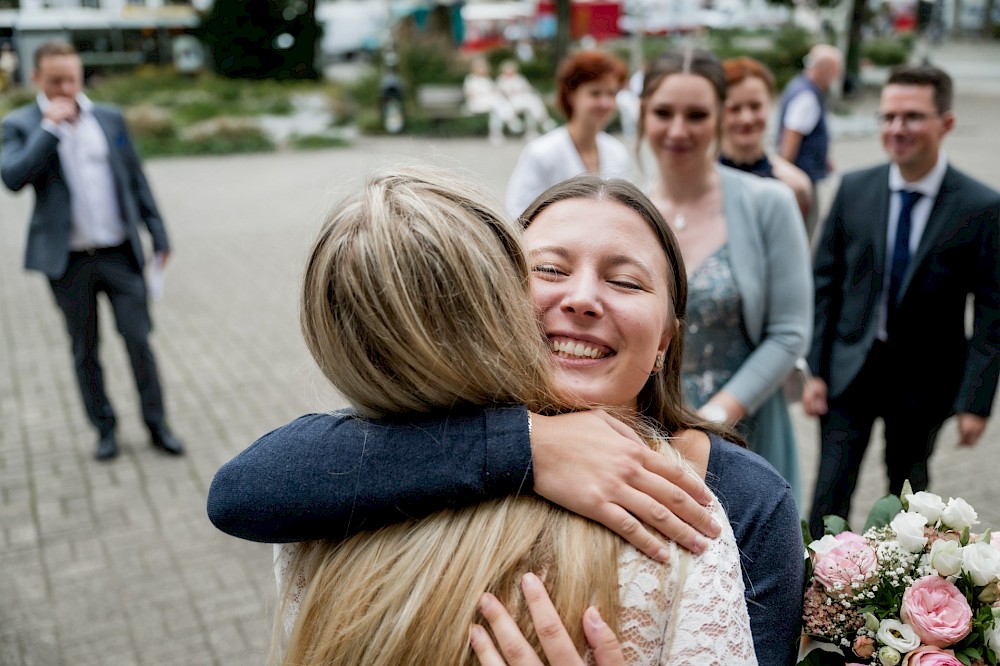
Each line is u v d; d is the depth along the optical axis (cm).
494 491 96
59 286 423
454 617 90
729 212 230
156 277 448
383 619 93
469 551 93
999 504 390
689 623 91
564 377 110
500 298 98
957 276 271
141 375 442
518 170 362
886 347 282
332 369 100
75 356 434
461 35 3297
